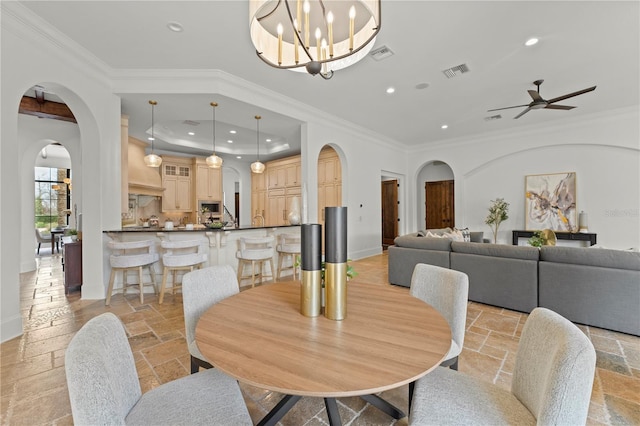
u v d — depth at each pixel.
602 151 5.49
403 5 2.49
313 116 5.14
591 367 0.78
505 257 3.26
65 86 3.06
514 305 3.15
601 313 2.64
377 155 6.96
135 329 2.72
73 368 0.73
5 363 2.11
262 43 2.08
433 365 0.90
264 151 7.85
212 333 1.14
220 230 4.03
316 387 0.79
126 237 3.79
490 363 2.13
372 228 6.83
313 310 1.33
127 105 4.10
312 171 5.14
